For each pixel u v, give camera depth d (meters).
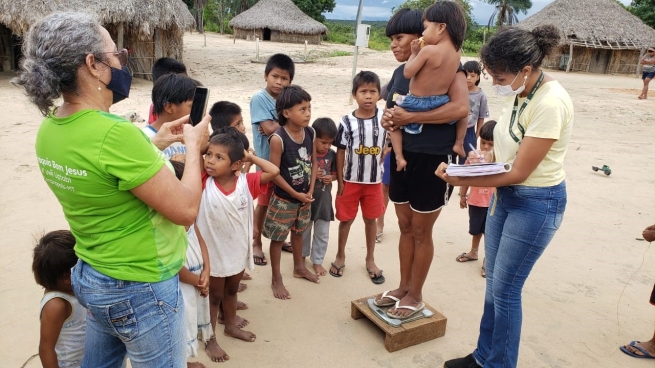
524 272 2.63
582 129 11.21
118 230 1.78
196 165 1.99
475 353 3.03
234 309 3.24
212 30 52.19
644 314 3.79
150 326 1.87
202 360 3.05
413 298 3.33
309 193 3.79
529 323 3.62
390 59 26.98
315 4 50.91
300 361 3.08
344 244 4.23
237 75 17.50
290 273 4.23
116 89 1.84
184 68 3.89
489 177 2.47
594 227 5.54
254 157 3.10
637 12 38.72
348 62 24.38
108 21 13.85
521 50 2.29
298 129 3.64
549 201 2.50
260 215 4.29
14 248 4.35
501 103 14.23
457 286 4.13
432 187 2.99
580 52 28.95
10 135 8.08
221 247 2.91
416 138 2.93
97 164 1.65
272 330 3.39
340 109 11.61
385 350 3.23
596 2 29.20
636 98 17.00
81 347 2.44
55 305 2.28
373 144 3.88
